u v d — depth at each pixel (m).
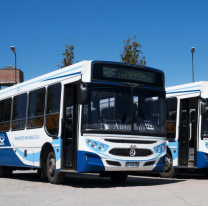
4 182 15.89
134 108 13.27
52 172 14.18
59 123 13.70
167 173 17.95
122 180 15.48
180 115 17.70
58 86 14.16
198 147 16.89
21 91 17.11
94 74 12.92
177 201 9.63
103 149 12.59
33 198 10.39
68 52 37.88
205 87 17.05
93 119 12.66
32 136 15.61
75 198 10.26
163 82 14.26
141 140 13.17
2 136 18.48
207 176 18.86
